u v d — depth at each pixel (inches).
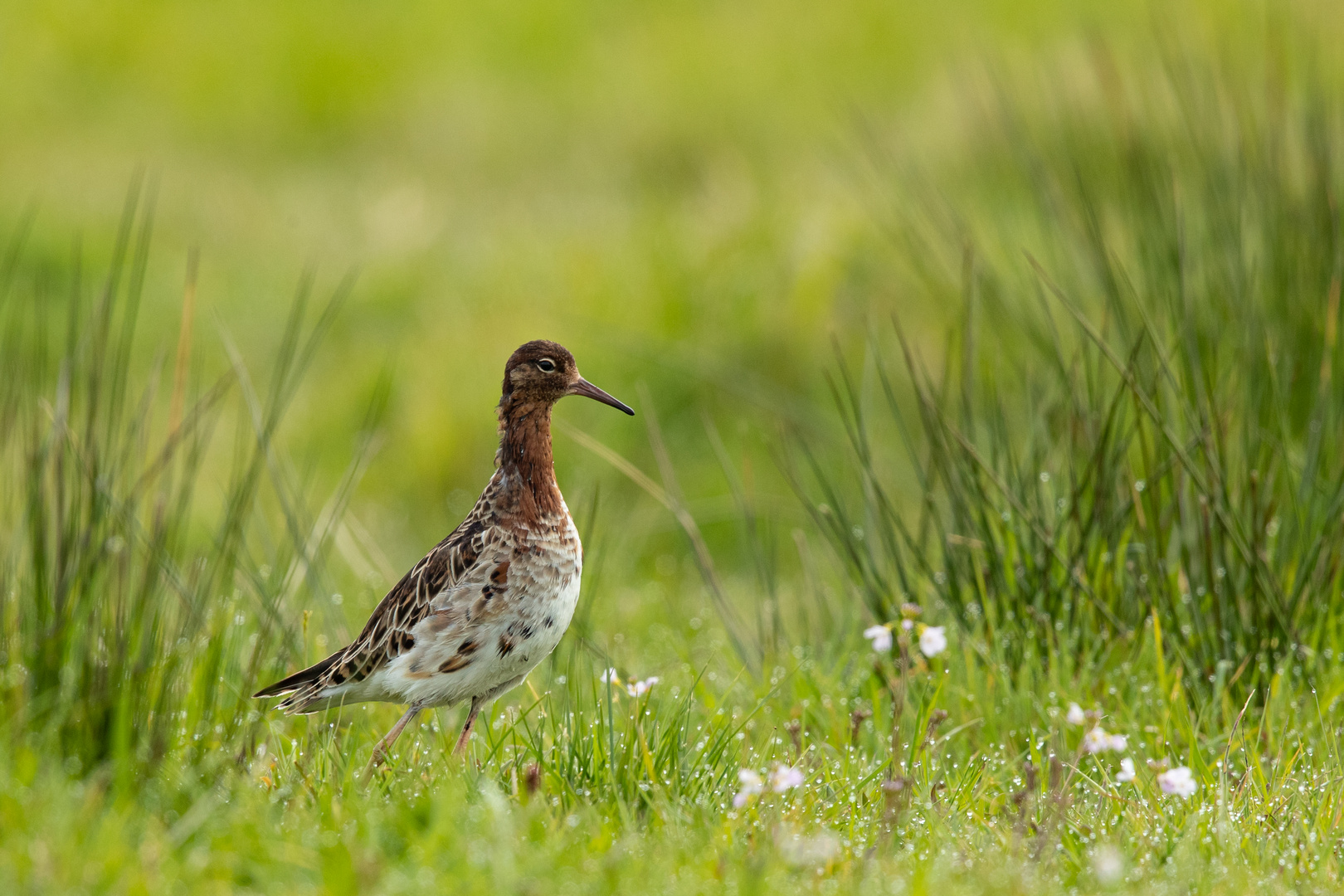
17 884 233.5
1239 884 268.2
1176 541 411.5
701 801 299.9
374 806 280.4
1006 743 363.6
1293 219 468.1
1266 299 460.8
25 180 1011.3
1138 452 451.2
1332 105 534.6
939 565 462.9
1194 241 494.9
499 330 701.9
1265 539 395.9
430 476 636.7
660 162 1052.5
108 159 1082.7
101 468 338.3
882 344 671.1
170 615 387.9
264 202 1002.1
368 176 1079.6
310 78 1230.9
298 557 420.5
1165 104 659.4
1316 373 441.4
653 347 682.2
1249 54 745.6
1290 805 314.0
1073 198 590.9
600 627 464.1
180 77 1250.0
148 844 246.5
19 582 322.3
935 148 820.6
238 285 858.8
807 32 1226.0
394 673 339.3
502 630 341.1
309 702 344.2
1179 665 377.7
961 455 430.3
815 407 659.4
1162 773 318.3
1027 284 608.1
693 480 625.9
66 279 837.2
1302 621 394.3
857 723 332.5
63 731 282.5
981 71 932.0
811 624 486.6
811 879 262.5
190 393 693.3
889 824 284.0
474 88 1226.0
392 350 725.3
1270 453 411.8
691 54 1232.2
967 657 387.2
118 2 1325.0
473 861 253.1
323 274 872.9
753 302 705.0
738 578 571.8
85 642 295.9
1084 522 418.0
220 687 345.7
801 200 791.1
